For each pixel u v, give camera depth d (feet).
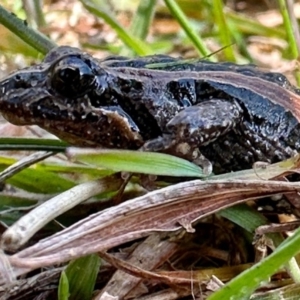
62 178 0.21
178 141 0.19
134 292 0.18
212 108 0.20
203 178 0.19
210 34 0.34
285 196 0.20
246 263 0.20
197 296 0.18
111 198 0.21
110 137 0.20
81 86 0.19
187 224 0.17
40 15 0.30
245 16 0.38
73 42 0.35
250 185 0.18
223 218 0.20
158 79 0.20
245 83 0.21
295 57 0.28
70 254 0.16
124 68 0.20
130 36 0.28
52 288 0.18
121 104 0.19
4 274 0.15
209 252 0.20
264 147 0.21
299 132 0.21
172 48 0.35
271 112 0.21
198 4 0.37
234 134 0.20
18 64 0.31
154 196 0.17
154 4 0.32
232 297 0.15
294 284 0.18
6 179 0.20
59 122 0.19
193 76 0.20
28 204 0.21
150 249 0.19
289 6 0.27
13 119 0.19
